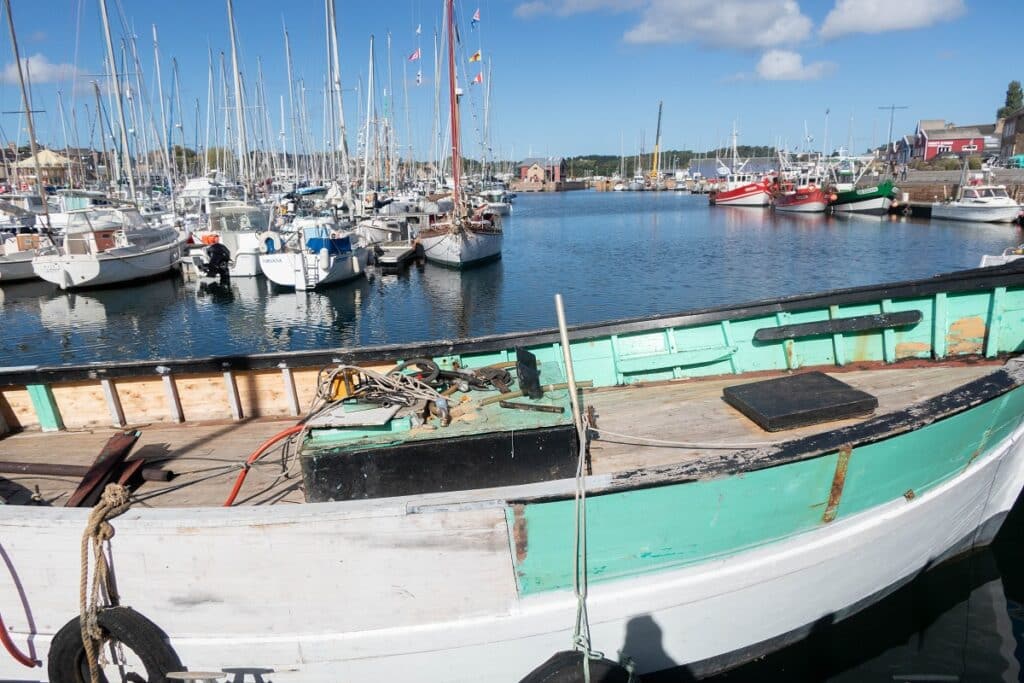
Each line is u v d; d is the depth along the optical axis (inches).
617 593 141.6
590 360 228.4
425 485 140.9
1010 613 206.8
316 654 133.1
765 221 2292.1
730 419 188.1
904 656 191.2
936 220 2016.5
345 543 125.0
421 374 167.2
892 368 222.4
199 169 2224.4
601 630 143.1
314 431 145.3
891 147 3855.8
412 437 140.3
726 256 1440.7
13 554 127.6
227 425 215.6
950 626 202.5
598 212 2972.4
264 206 1427.2
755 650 168.4
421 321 887.7
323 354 215.9
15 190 1713.8
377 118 2039.9
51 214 1277.1
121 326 882.8
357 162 2075.5
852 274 1170.0
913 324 227.1
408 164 2517.2
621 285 1119.0
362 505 125.3
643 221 2434.8
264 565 126.0
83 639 127.8
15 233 1300.4
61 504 163.6
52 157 2186.3
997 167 2551.7
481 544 128.9
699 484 136.8
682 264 1341.0
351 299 1032.8
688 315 229.9
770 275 1183.6
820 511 155.6
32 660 136.7
